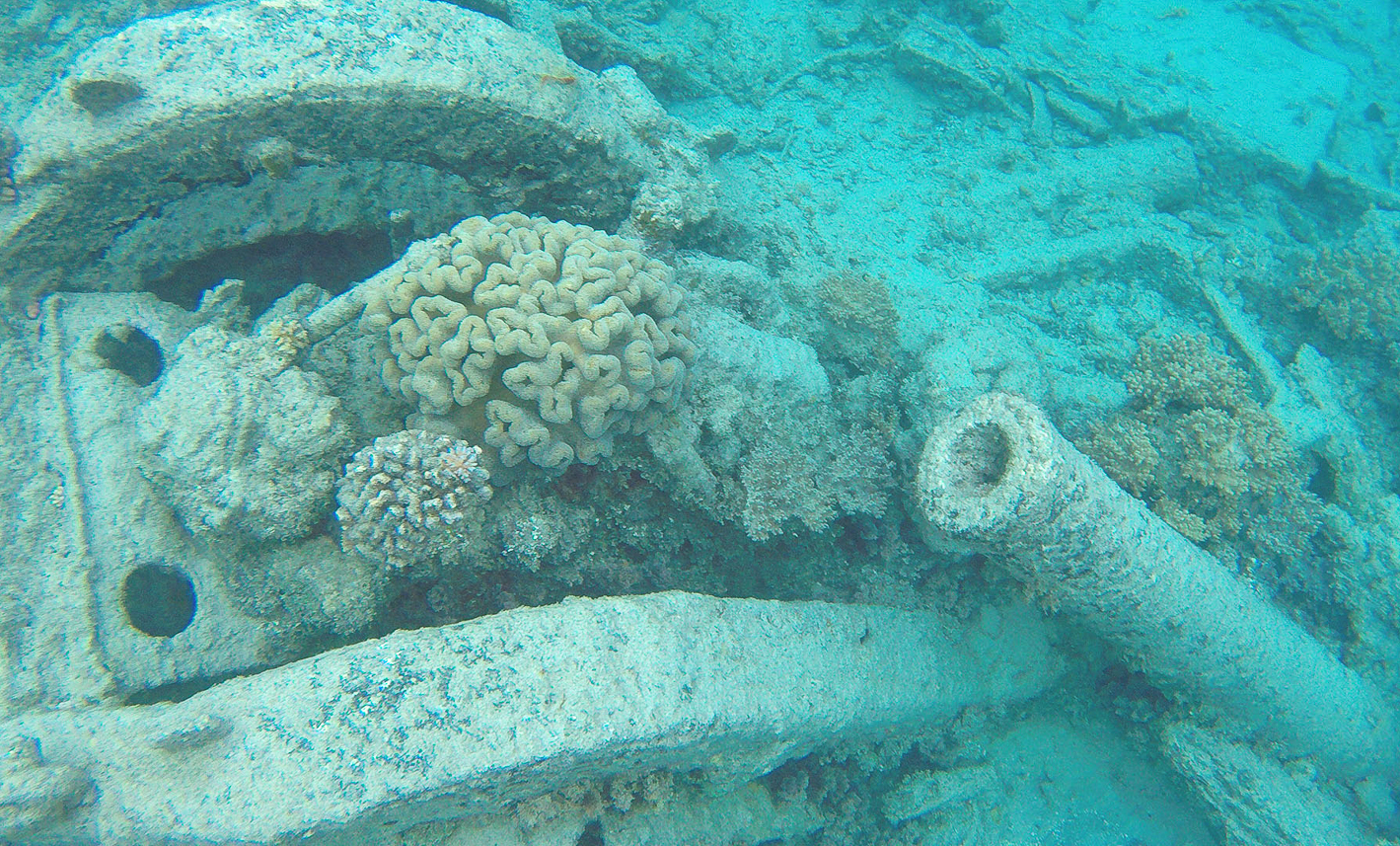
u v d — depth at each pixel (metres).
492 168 4.36
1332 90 9.30
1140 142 8.00
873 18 8.65
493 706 2.84
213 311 4.10
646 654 3.17
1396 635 5.68
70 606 3.14
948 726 5.71
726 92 8.30
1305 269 7.09
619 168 4.65
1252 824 4.94
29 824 2.53
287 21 3.60
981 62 8.25
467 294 3.56
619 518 4.11
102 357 3.70
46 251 3.63
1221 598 4.09
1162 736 5.46
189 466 3.28
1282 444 5.78
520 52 4.05
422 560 3.50
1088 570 3.63
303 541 3.58
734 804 4.47
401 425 3.80
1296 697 4.69
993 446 3.56
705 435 4.25
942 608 5.31
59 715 2.81
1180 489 5.82
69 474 3.32
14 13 5.36
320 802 2.61
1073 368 6.46
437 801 2.84
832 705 3.90
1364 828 5.19
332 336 3.87
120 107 3.42
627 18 8.12
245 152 3.68
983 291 6.64
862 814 5.30
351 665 2.84
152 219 3.83
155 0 5.54
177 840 2.63
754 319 5.36
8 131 3.40
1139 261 7.31
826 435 4.95
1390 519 5.84
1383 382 6.64
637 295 3.70
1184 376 6.01
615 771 3.41
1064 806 5.74
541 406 3.37
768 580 4.66
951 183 7.68
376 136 3.90
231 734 2.74
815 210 6.81
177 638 3.38
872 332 5.61
